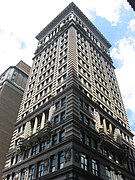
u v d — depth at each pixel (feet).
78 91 149.18
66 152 114.11
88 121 143.74
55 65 192.13
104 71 223.71
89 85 174.29
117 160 149.48
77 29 220.64
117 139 164.45
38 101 177.99
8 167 153.28
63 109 141.08
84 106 147.64
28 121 169.68
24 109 190.80
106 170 130.11
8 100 251.19
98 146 136.87
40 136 140.56
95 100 168.14
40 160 129.08
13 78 279.28
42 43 258.98
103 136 140.77
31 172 130.62
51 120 145.18
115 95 214.28
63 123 131.54
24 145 151.94
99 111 162.50
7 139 221.05
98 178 117.08
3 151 208.95
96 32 266.77
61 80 166.91
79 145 118.83
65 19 248.11
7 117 237.04
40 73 209.97
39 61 231.50
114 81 234.38
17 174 139.64
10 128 232.73
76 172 105.40
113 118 174.91
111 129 165.89
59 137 128.06
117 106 203.00
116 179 134.21
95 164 124.67
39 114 163.02
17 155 155.33
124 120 198.29
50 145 129.80
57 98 153.89
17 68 296.10
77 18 244.63
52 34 253.03
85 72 179.73
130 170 155.84
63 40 213.25
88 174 111.55
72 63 166.81
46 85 183.83
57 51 207.82
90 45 230.27
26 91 210.79
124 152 157.07
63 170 107.76
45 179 114.73
